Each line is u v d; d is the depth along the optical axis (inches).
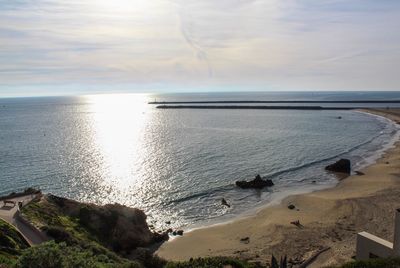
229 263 1070.4
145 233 1546.5
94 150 3641.7
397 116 6761.8
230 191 2246.6
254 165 2903.5
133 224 1540.4
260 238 1537.9
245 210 1926.7
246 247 1453.0
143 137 4576.8
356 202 1940.2
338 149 3639.3
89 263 705.6
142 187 2322.8
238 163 2960.1
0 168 2805.1
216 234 1609.3
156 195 2169.0
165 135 4704.7
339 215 1763.0
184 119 6973.4
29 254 638.5
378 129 5211.6
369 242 1091.9
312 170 2785.4
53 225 1289.4
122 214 1546.5
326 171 2746.1
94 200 2079.2
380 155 3346.5
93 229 1440.7
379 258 995.3
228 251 1423.5
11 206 1454.2
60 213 1475.1
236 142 3998.5
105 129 5615.2
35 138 4559.5
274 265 1139.9
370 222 1652.3
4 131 5359.3
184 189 2276.1
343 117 6934.1
